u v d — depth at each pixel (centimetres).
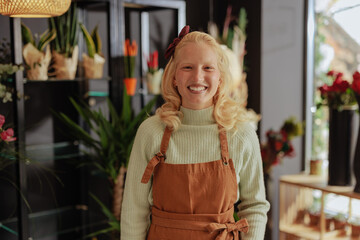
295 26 333
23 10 182
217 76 138
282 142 289
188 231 137
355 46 304
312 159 306
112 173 257
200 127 142
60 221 289
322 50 329
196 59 135
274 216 330
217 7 348
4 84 236
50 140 293
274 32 322
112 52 269
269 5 317
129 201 144
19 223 237
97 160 262
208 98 139
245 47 329
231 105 150
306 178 293
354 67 306
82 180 307
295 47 335
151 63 293
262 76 318
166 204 139
